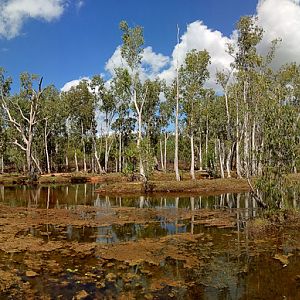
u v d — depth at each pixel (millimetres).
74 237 16578
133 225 19344
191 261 12773
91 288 10336
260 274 11430
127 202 29250
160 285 10562
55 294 9914
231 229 18047
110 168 83500
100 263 12609
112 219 21156
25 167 69250
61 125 73500
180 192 36125
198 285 10562
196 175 52188
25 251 14148
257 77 35062
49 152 76500
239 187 37844
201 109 48500
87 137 75562
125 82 43906
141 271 11758
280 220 19500
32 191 39188
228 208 25250
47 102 64000
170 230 18000
